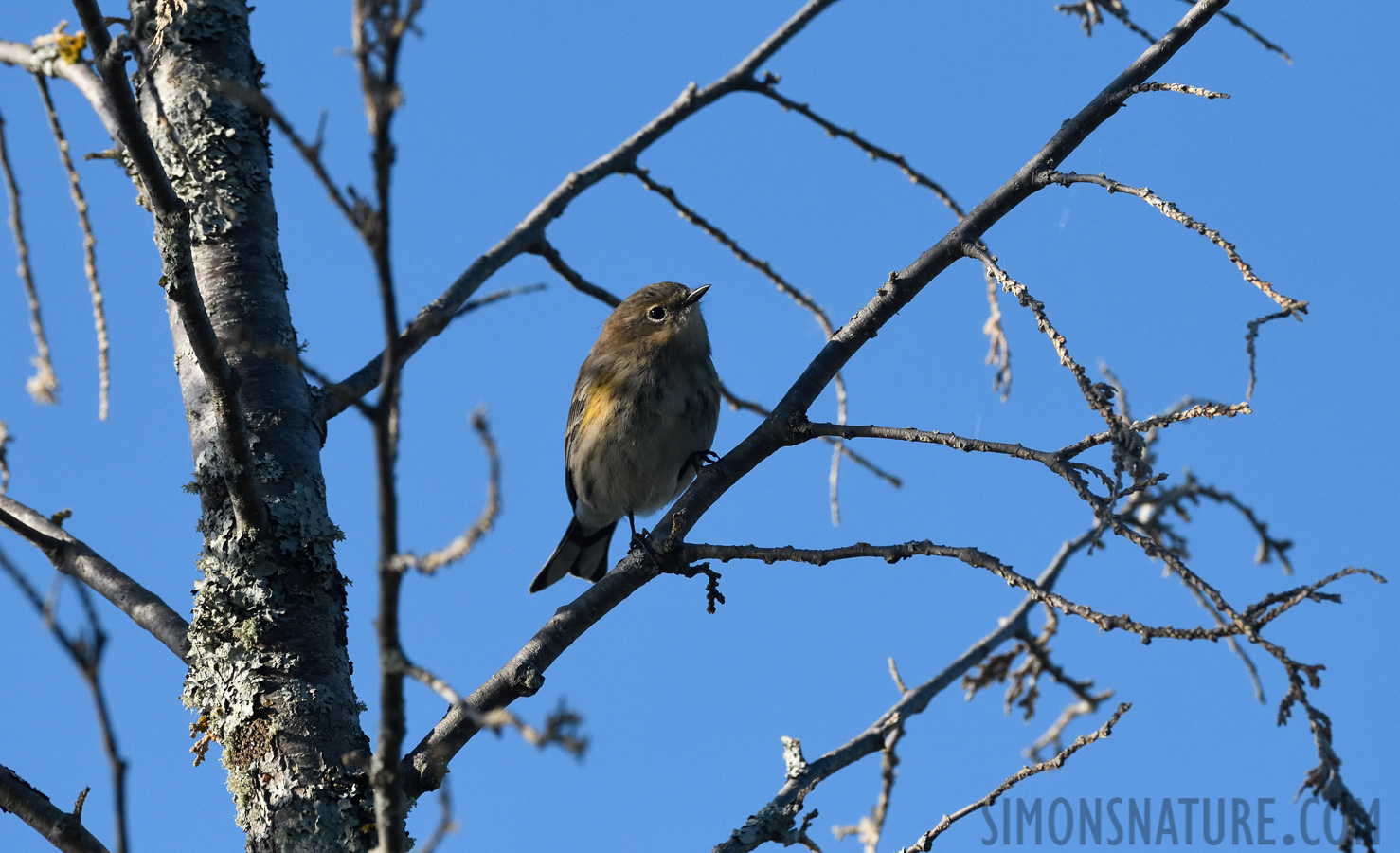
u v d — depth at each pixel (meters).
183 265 8.04
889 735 11.30
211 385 8.48
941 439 8.84
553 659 9.32
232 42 11.01
